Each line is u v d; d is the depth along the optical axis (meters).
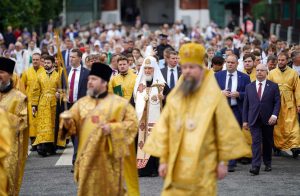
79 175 15.87
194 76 13.95
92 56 26.81
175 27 65.88
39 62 28.11
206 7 92.88
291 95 26.73
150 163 22.48
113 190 15.83
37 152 27.97
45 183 21.59
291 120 26.67
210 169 13.88
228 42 38.84
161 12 101.81
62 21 83.62
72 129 15.88
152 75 22.75
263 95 22.84
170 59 26.03
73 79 24.47
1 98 17.78
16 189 17.69
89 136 15.77
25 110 17.84
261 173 23.06
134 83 24.22
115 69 27.88
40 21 65.19
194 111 13.93
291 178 22.30
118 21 94.94
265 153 23.44
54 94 27.16
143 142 22.48
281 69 26.80
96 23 77.00
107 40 57.53
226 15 87.25
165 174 14.02
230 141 13.91
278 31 61.69
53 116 27.16
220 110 13.94
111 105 15.94
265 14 73.25
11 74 17.83
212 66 25.59
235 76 24.03
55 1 68.62
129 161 16.66
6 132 15.71
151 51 29.31
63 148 28.84
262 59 33.66
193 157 13.70
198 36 56.06
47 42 53.75
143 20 101.69
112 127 15.62
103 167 15.76
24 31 60.44
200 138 13.73
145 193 19.94
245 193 19.98
